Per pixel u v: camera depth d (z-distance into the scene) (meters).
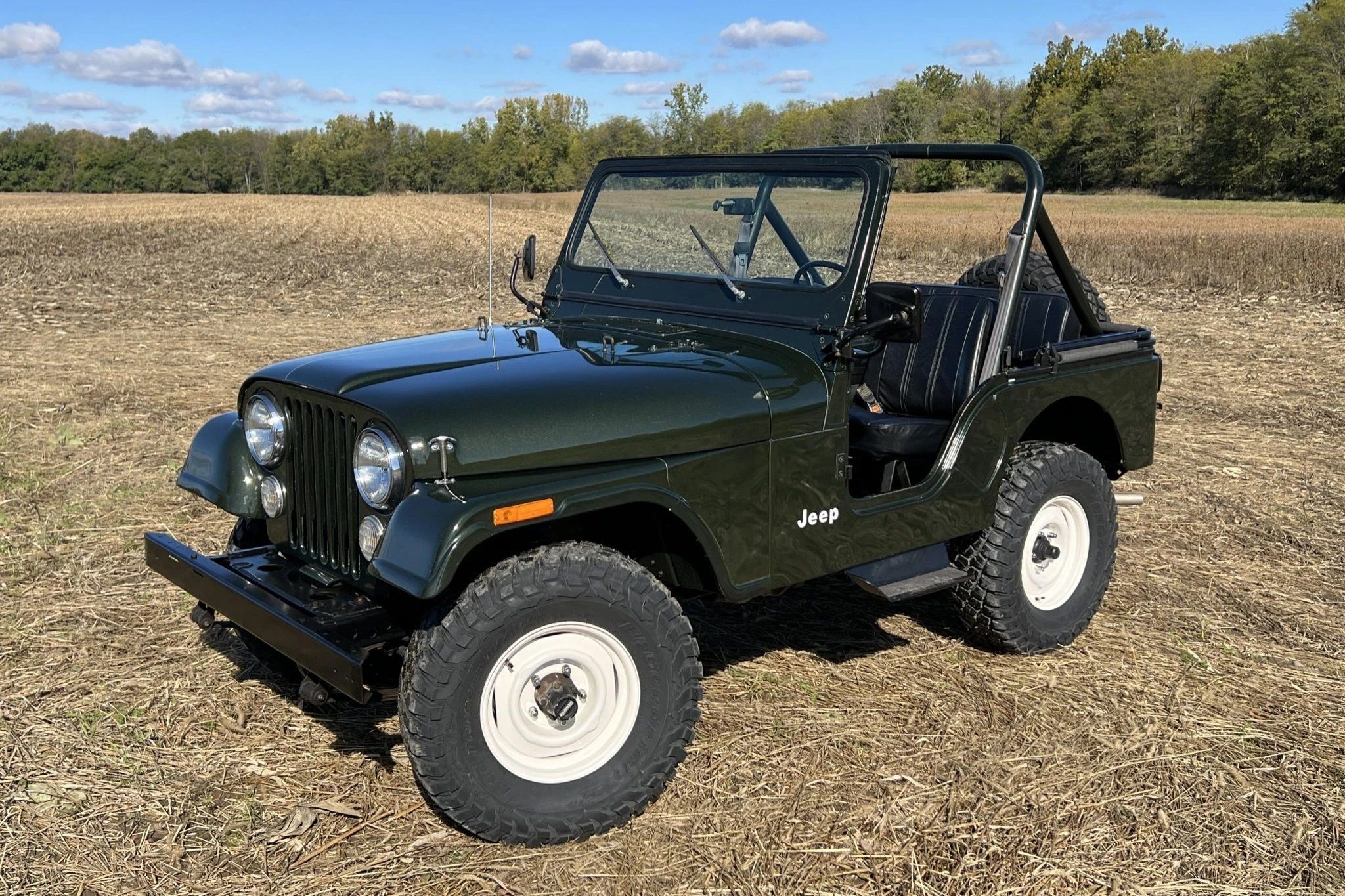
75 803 3.10
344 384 2.98
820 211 3.43
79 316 13.80
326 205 58.31
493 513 2.63
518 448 2.78
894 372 4.67
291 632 2.91
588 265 4.16
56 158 112.56
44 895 2.70
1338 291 16.25
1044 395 4.00
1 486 6.03
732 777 3.28
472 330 3.82
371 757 3.39
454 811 2.79
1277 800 3.19
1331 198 60.62
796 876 2.81
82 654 4.04
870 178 3.33
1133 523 5.72
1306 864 2.88
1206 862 2.88
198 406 8.27
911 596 3.63
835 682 3.92
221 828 3.00
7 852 2.86
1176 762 3.38
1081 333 4.42
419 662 2.70
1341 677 3.99
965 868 2.85
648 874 2.82
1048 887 2.77
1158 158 70.25
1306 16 60.50
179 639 4.19
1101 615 4.55
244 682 3.86
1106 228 32.25
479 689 2.74
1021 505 3.93
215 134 113.00
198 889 2.74
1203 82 70.44
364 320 13.87
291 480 3.31
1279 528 5.64
